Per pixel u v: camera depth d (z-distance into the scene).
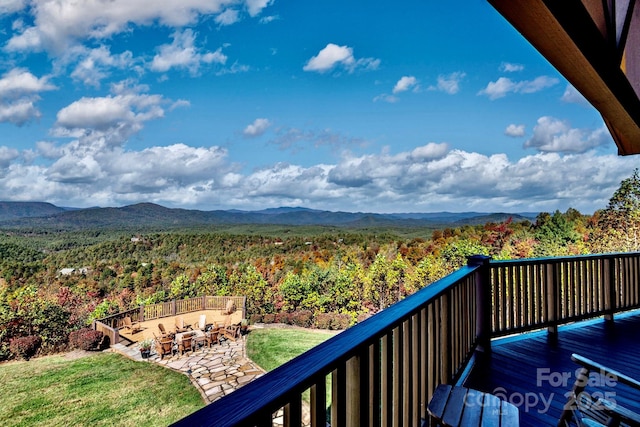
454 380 2.69
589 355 3.70
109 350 18.59
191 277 37.50
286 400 0.81
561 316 4.53
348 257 39.38
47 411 12.09
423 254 33.25
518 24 1.58
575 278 4.77
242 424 0.67
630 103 2.85
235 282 34.50
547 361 3.53
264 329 23.22
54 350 19.83
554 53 1.84
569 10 1.58
